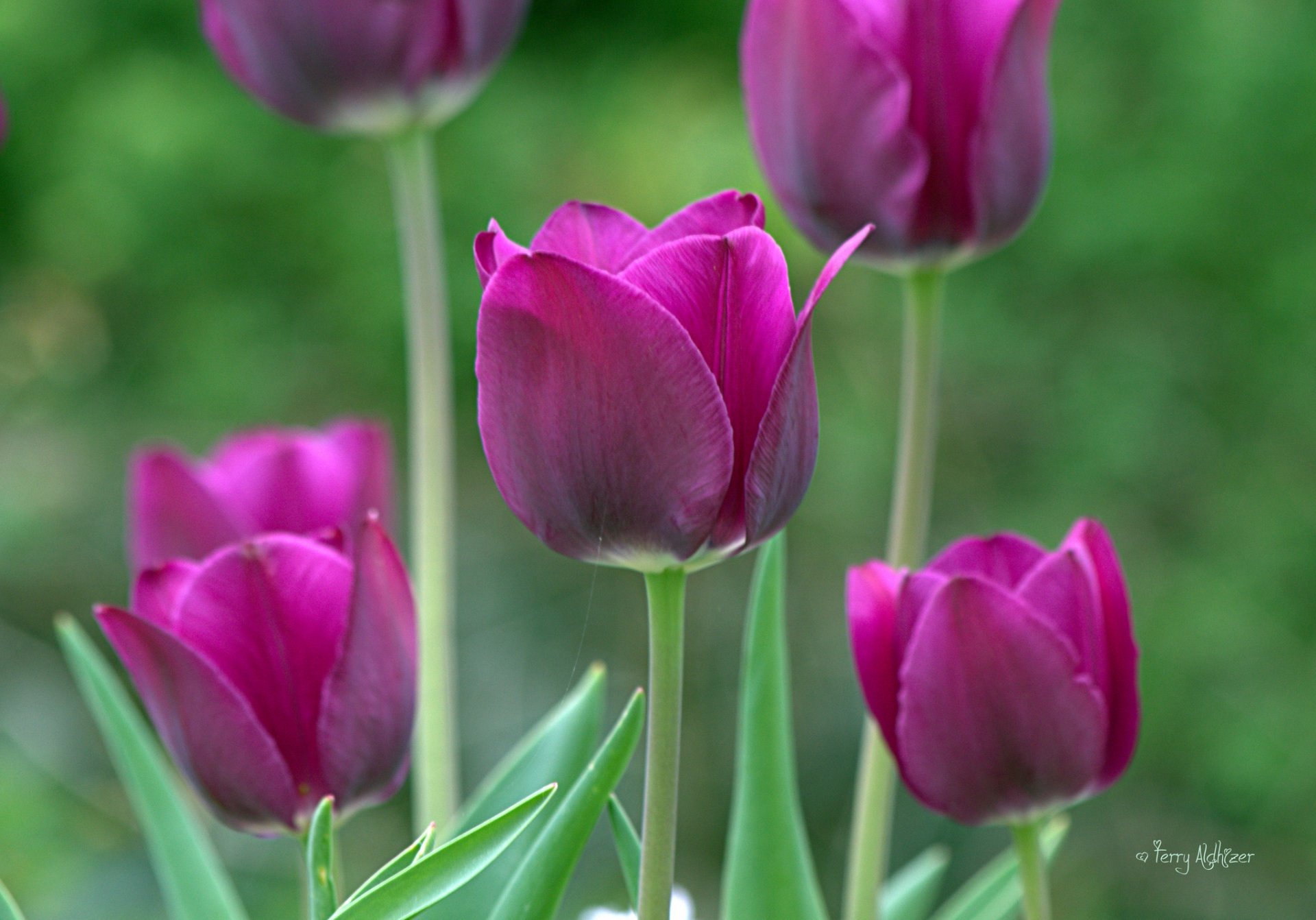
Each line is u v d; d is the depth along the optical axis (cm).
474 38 113
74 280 421
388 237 404
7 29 398
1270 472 410
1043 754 99
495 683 365
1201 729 377
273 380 407
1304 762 371
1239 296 419
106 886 306
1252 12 413
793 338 93
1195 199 405
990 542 102
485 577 377
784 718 103
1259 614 387
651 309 93
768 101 107
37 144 413
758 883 103
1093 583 99
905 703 99
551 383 93
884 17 106
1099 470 401
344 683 98
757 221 95
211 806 99
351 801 99
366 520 98
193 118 396
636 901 97
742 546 94
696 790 371
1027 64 106
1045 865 106
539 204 392
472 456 391
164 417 414
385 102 113
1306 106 405
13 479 397
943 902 341
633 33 426
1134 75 427
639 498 93
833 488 399
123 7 404
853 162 106
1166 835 370
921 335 107
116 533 394
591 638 379
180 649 98
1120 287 423
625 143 390
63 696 360
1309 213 412
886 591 100
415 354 113
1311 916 360
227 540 109
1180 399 415
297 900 293
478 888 100
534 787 102
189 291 413
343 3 111
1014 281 422
